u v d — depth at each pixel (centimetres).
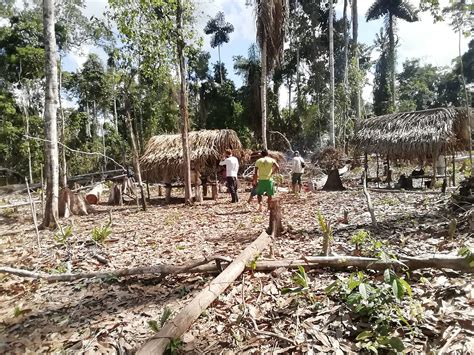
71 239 659
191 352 270
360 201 941
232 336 288
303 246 512
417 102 4356
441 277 344
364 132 1305
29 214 1086
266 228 653
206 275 421
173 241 611
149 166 1264
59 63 1969
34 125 2556
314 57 2906
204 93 3759
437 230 528
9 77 2594
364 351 253
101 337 306
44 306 377
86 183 2080
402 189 1154
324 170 1903
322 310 311
